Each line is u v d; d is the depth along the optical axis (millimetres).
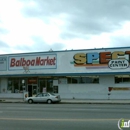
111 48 31859
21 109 19844
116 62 31547
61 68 34031
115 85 32281
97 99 32500
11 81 37969
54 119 13320
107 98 32438
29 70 35688
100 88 32938
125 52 31297
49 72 34594
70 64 33625
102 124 11461
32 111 18047
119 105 24219
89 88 33438
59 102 28984
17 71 36406
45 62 34938
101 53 32250
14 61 36750
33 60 35625
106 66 31922
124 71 31156
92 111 17562
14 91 37688
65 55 34000
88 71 32688
